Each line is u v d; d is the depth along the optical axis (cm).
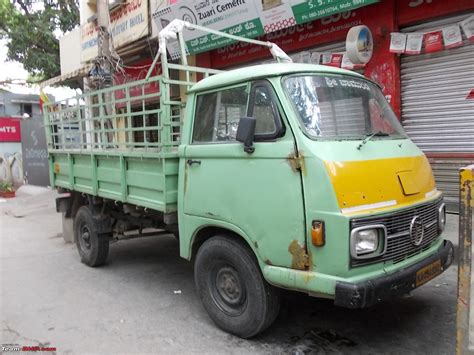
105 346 398
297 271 338
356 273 318
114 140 549
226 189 388
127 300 513
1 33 1582
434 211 396
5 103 2994
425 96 702
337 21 786
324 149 334
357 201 324
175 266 650
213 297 422
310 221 328
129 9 1206
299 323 430
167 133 454
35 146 1706
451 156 677
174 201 459
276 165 349
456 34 646
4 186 1638
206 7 936
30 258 725
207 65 1045
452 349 370
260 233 361
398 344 382
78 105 627
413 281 343
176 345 396
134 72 1300
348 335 403
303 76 379
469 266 282
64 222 813
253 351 379
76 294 539
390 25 711
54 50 1673
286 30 868
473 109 652
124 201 533
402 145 400
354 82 417
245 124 354
